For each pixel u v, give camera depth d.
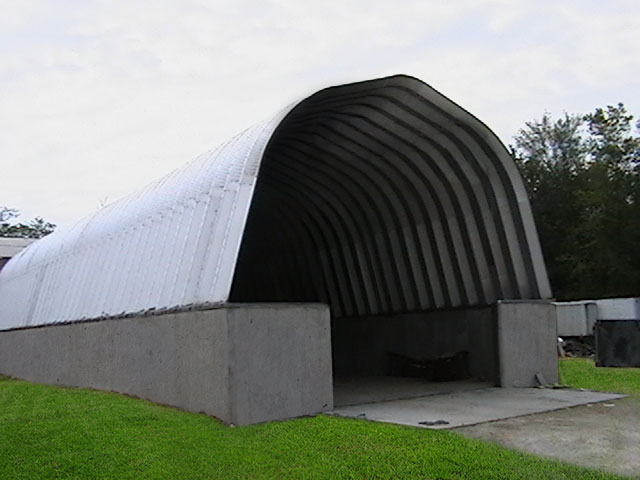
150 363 11.09
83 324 14.84
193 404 9.46
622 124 43.28
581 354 23.50
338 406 9.98
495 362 12.29
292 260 18.83
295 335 9.09
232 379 8.48
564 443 7.03
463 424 8.17
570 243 38.03
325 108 11.23
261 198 17.09
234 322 8.61
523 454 6.50
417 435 7.41
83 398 11.69
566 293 37.91
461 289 13.68
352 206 15.44
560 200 39.47
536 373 12.42
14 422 8.80
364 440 7.23
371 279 15.93
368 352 16.25
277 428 8.09
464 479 5.78
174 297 10.43
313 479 5.93
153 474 6.23
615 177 35.66
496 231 13.09
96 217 18.77
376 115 11.93
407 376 14.84
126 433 7.88
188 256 10.52
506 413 9.01
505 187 12.88
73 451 7.08
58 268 19.02
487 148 12.51
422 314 14.57
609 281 35.09
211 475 6.16
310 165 14.38
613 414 8.90
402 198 14.19
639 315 23.66
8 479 6.21
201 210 10.77
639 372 15.23
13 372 21.58
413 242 14.46
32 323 19.52
